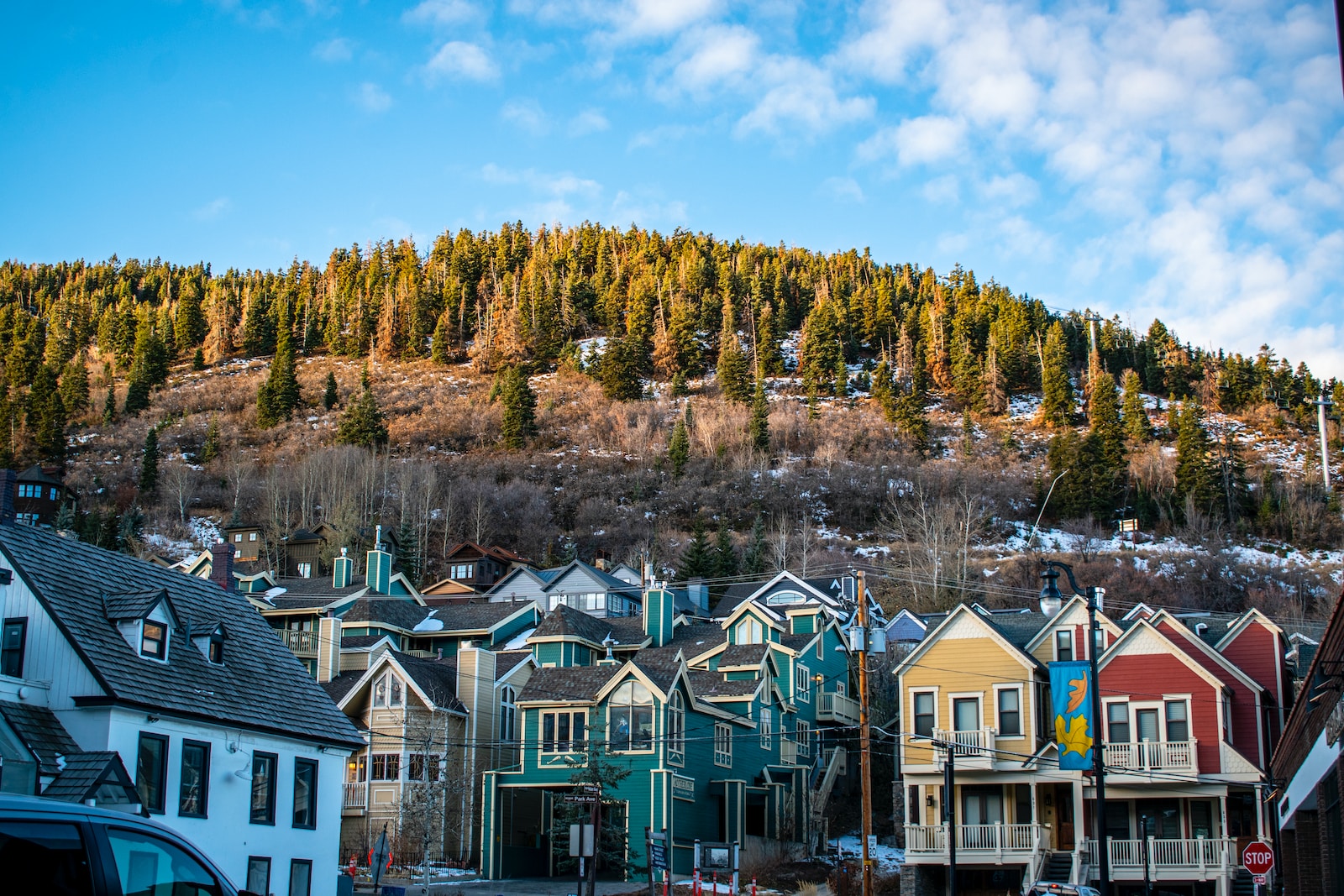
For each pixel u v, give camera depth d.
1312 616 92.31
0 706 26.09
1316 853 27.98
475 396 188.25
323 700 36.47
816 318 194.75
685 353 197.25
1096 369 180.25
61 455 150.00
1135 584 98.75
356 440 155.00
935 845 41.44
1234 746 40.69
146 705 28.22
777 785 53.84
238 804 31.17
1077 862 39.56
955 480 134.88
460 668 52.59
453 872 47.00
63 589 29.50
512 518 131.00
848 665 65.69
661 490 138.12
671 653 58.47
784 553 105.62
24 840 9.23
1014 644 43.25
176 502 133.75
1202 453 132.12
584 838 32.25
